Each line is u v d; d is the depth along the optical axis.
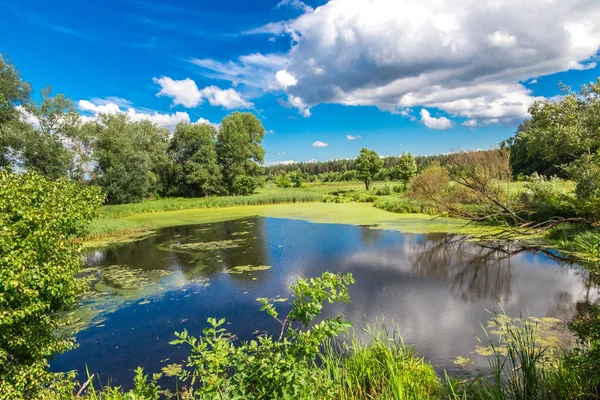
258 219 22.27
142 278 10.26
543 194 13.83
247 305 7.82
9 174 3.85
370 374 4.14
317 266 10.67
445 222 17.27
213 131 44.91
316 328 2.54
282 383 2.36
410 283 8.73
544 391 3.42
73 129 26.22
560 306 6.90
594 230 10.58
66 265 4.08
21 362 3.86
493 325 6.21
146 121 42.31
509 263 10.01
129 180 31.12
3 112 22.31
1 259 3.19
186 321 7.12
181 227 20.09
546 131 11.75
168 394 4.67
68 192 4.38
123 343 6.29
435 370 4.80
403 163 40.56
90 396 3.79
